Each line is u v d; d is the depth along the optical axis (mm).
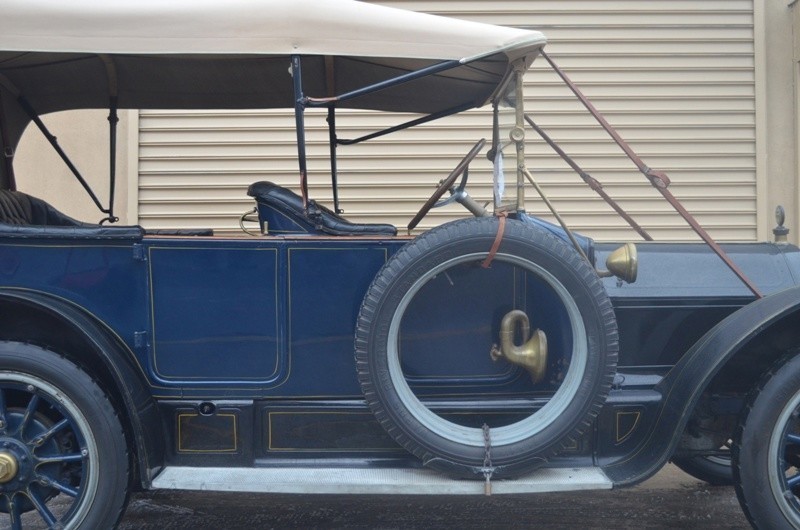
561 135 5891
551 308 2859
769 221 5953
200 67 3467
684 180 5930
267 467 2801
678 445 3037
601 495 3725
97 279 2734
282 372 2793
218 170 5766
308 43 2738
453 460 2637
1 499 2637
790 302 2666
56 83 3570
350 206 5816
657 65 5902
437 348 2863
